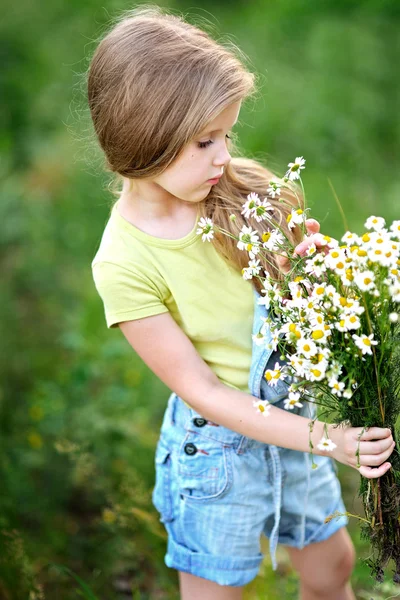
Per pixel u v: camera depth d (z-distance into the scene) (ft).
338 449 5.49
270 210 6.22
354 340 5.09
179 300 6.01
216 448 6.23
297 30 22.29
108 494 9.16
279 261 6.02
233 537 6.39
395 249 4.92
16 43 21.17
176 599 8.26
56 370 12.29
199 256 6.01
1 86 19.72
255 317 5.98
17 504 9.43
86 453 9.61
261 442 6.25
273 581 8.03
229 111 5.45
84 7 22.63
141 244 5.97
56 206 16.37
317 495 6.72
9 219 15.76
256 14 23.15
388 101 19.65
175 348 5.95
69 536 9.27
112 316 5.99
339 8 23.12
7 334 13.01
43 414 10.53
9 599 7.98
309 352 4.98
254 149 17.30
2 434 10.44
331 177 16.81
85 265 14.98
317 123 18.06
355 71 20.18
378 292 4.86
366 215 15.48
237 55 6.54
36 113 19.22
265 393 6.07
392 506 5.54
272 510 6.47
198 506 6.39
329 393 5.40
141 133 5.43
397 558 5.67
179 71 5.37
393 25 22.48
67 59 20.90
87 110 6.49
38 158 17.88
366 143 18.07
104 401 10.66
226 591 6.54
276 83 19.30
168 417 6.65
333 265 4.99
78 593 8.16
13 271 14.80
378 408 5.32
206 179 5.58
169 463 6.59
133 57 5.50
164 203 5.97
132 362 11.84
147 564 9.08
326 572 7.00
